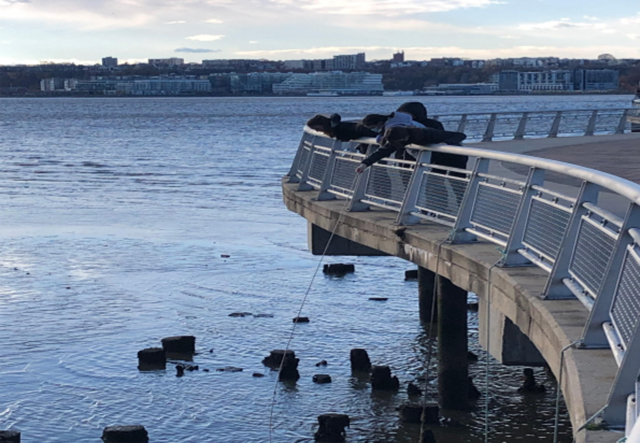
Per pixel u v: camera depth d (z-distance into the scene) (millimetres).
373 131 13125
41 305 20922
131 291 22438
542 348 6988
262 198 41125
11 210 37250
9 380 15852
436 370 16609
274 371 16312
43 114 196125
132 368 16500
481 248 9875
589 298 6680
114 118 166500
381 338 18641
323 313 20531
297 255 27516
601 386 5391
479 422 13914
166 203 39469
